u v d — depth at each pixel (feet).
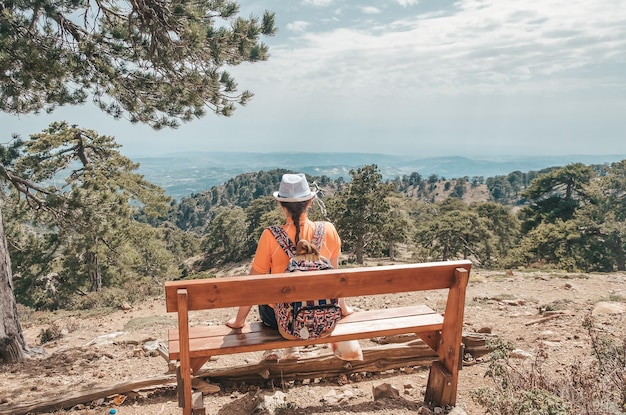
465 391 12.32
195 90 25.84
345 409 11.14
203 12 23.50
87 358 19.01
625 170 188.03
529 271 46.47
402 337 16.10
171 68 24.48
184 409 9.64
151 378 13.17
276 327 10.85
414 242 185.88
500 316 22.00
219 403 12.15
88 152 98.48
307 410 11.14
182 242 342.64
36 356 20.74
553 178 199.21
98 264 97.71
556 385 10.25
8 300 20.47
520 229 199.93
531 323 19.48
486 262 176.35
